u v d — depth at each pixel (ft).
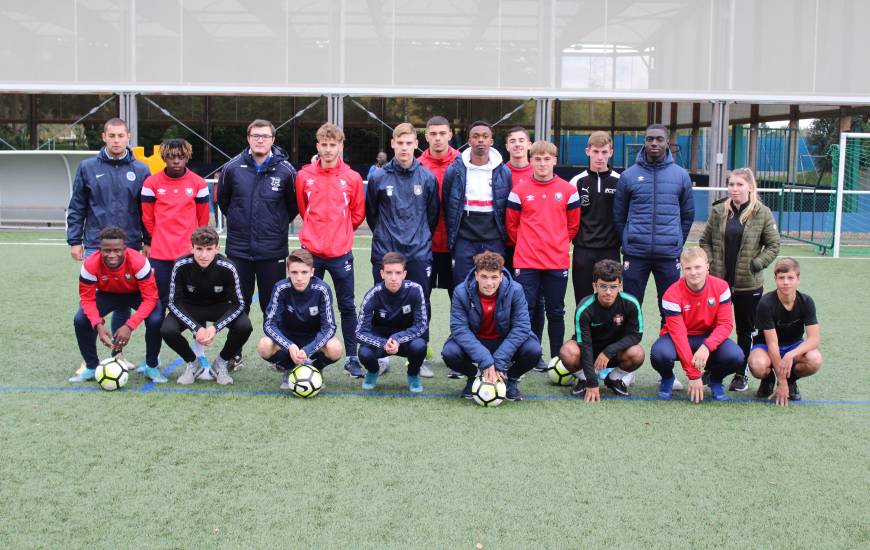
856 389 17.80
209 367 18.19
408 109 65.51
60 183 48.29
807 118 59.31
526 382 18.28
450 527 10.87
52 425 14.71
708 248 18.40
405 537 10.58
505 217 18.65
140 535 10.58
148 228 18.56
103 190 18.49
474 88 49.21
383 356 17.66
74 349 20.62
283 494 11.85
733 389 17.65
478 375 16.96
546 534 10.73
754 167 62.69
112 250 16.44
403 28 48.78
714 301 16.47
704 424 15.26
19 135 64.64
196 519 11.04
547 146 17.87
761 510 11.55
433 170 19.79
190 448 13.65
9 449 13.51
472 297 16.28
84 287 17.12
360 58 48.93
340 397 16.79
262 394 16.94
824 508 11.63
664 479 12.59
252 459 13.19
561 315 18.81
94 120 64.95
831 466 13.19
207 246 16.63
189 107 65.46
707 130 68.69
